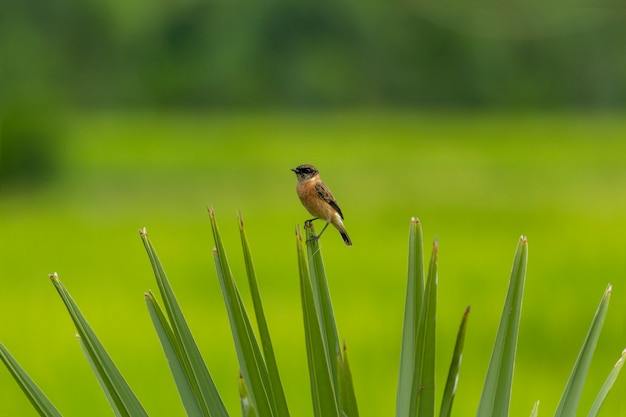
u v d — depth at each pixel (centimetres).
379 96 6744
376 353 1273
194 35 6500
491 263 1945
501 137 5447
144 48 6431
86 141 5200
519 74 6850
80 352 1328
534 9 6650
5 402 1112
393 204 2966
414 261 302
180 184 3719
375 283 1756
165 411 1050
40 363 1271
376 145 5072
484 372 1214
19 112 3716
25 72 5528
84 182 3828
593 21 6544
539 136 5428
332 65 6656
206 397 296
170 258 2077
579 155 4494
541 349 1336
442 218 2667
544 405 1080
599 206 2838
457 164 4200
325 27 6588
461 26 6719
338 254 2092
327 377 269
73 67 6141
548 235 2328
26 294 1728
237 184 3666
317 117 6612
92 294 1712
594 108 6769
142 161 4512
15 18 5769
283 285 1714
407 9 6594
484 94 6856
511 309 285
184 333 298
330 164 4250
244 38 6519
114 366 291
